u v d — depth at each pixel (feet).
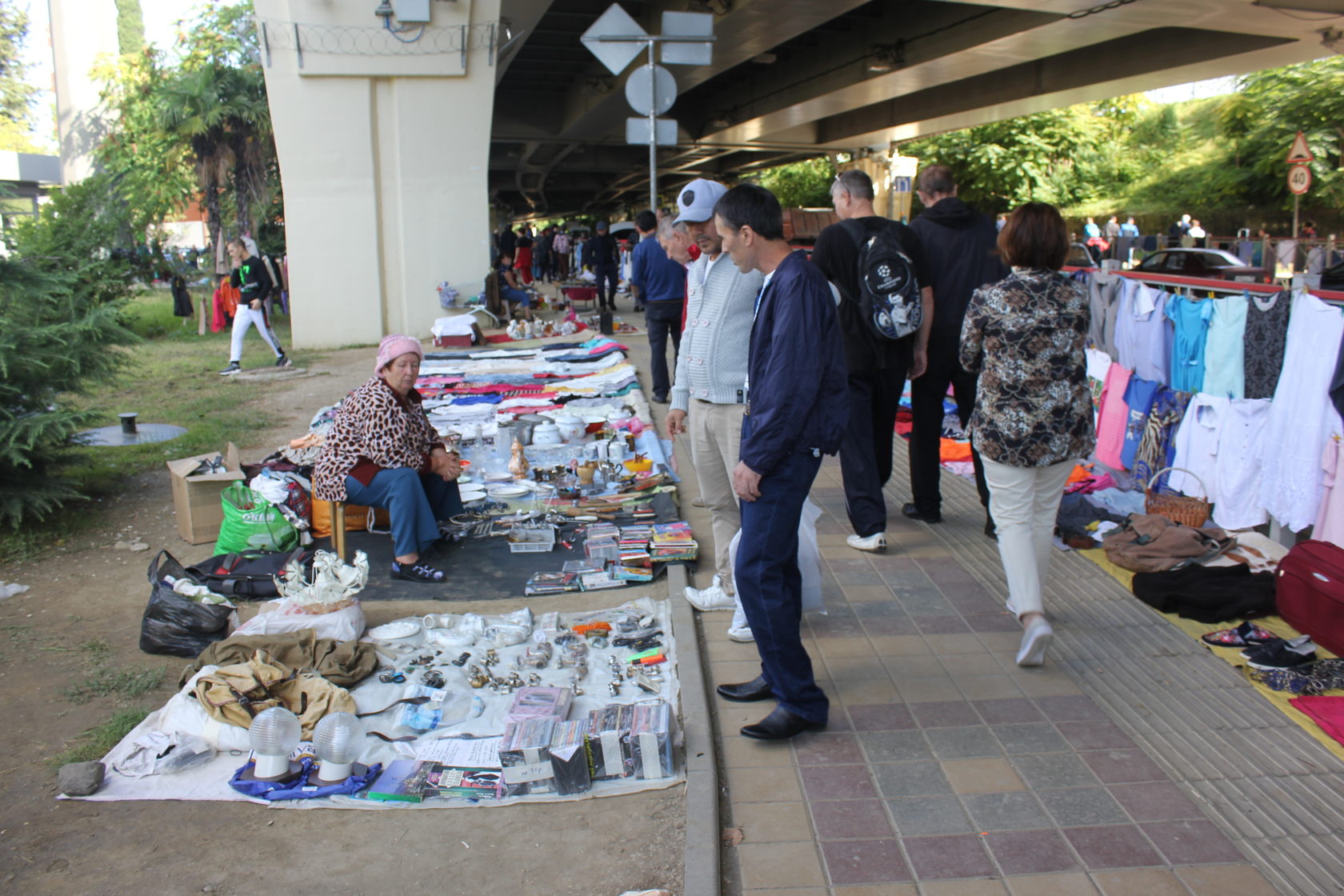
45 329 20.12
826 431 11.16
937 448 19.44
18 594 17.49
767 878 9.50
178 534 20.80
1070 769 11.20
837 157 132.87
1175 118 152.15
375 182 51.75
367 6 48.75
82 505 22.66
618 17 27.66
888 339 17.17
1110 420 21.89
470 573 17.71
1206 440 18.88
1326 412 16.06
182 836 10.42
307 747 11.85
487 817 10.72
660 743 11.23
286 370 43.70
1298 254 81.51
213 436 29.48
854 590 16.51
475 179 52.49
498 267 61.11
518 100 106.32
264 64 48.83
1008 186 129.08
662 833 10.34
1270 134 116.67
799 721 11.89
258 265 43.19
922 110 97.81
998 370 13.08
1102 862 9.60
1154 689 12.96
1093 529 18.34
